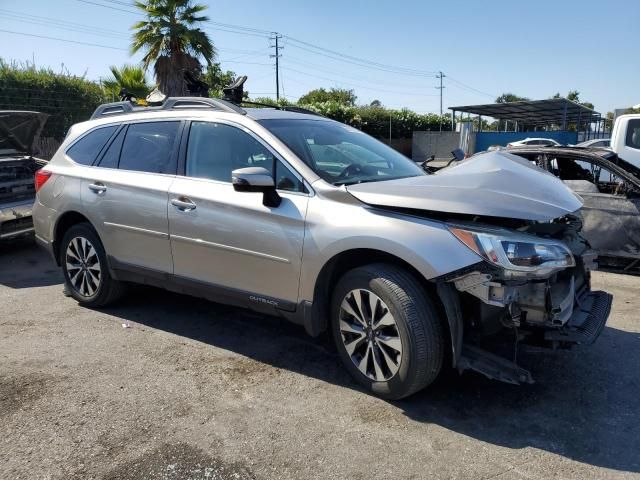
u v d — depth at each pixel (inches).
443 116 1706.4
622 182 254.1
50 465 108.6
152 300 209.9
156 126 179.0
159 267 171.9
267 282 146.7
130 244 178.2
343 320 137.8
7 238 287.4
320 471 107.2
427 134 1380.4
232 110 163.0
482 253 117.2
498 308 122.9
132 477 105.3
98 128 198.2
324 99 2605.8
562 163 292.2
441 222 122.8
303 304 140.7
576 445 115.9
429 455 112.3
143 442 116.3
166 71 833.5
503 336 134.6
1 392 137.1
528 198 126.6
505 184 133.8
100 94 764.6
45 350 163.5
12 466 108.1
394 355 128.4
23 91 676.1
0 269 267.1
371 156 167.0
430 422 124.6
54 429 121.0
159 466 108.5
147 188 170.9
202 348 165.8
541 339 128.8
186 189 161.8
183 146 168.9
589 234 255.9
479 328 128.0
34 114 319.9
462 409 130.1
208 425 123.0
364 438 118.2
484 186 130.7
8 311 199.5
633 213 245.9
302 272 138.6
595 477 105.3
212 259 157.2
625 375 147.8
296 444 116.0
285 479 104.9
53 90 699.4
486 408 130.6
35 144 348.2
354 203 132.8
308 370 151.0
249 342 170.4
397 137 1641.2
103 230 185.0
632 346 167.2
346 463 109.7
